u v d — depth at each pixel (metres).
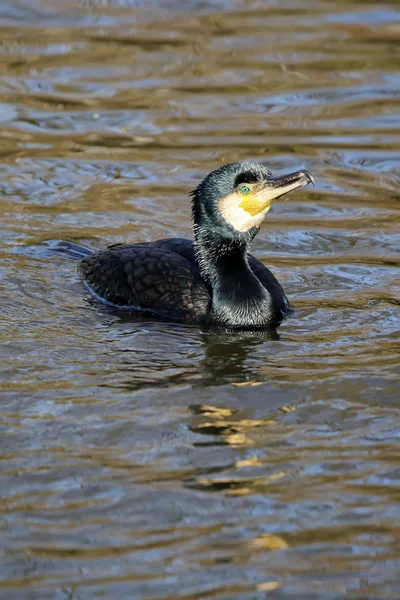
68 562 7.43
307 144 18.53
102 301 13.02
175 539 7.71
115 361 11.08
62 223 15.64
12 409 9.78
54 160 18.02
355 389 10.31
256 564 7.40
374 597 7.04
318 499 8.26
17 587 7.15
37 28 24.66
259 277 12.85
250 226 12.55
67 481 8.52
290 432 9.40
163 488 8.41
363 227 15.57
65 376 10.62
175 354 11.34
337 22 25.14
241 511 8.09
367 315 12.52
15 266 14.00
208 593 7.09
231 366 10.98
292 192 16.91
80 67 22.25
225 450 9.05
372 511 8.08
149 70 22.12
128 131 19.20
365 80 21.55
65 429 9.40
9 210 16.08
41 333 11.84
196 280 12.74
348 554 7.53
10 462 8.80
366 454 8.98
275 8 26.30
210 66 22.34
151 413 9.77
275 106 20.33
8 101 20.42
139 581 7.21
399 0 26.66
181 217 15.95
